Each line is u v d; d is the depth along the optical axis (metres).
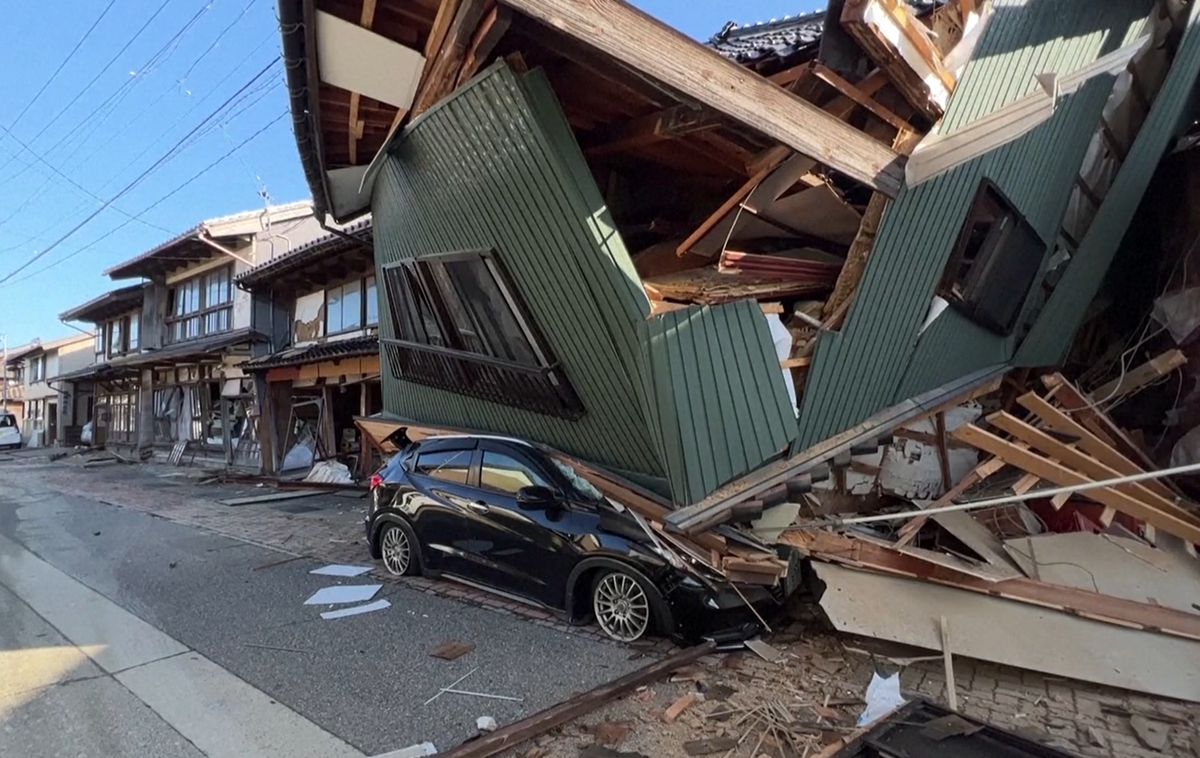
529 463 5.69
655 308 4.48
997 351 6.68
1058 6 5.43
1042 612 4.53
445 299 6.00
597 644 4.83
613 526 5.00
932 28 5.20
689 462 4.50
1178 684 4.12
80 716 3.74
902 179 4.64
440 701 3.95
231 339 15.59
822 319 5.18
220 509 11.31
